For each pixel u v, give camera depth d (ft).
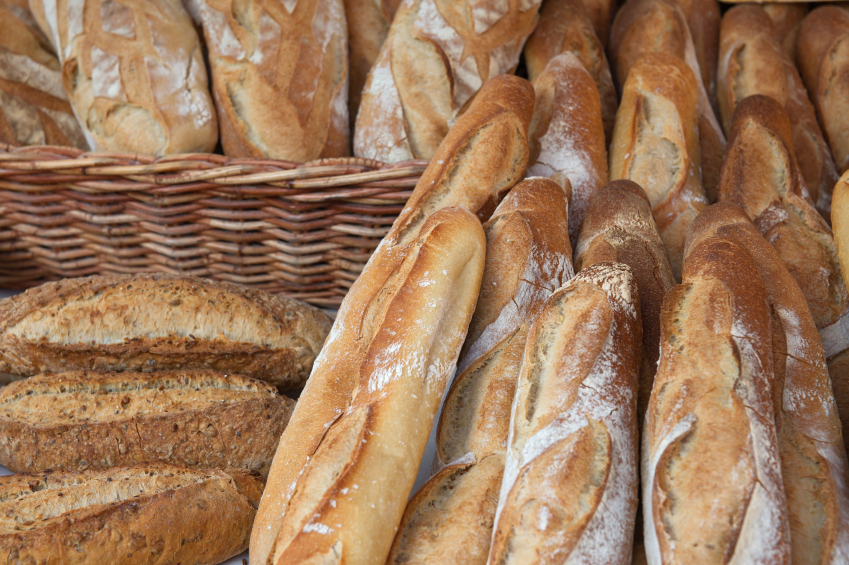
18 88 3.28
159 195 3.02
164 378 2.60
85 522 2.27
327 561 2.07
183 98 3.16
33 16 3.34
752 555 1.98
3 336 2.67
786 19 3.61
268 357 2.72
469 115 2.80
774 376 2.24
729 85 3.32
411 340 2.29
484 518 2.16
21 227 3.17
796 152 3.18
